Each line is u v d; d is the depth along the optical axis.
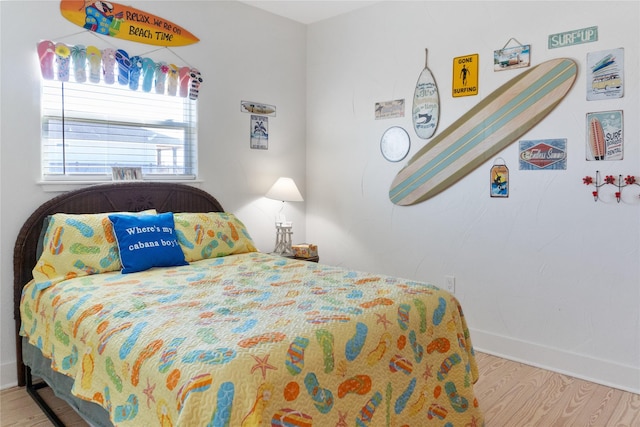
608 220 2.46
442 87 3.08
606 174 2.45
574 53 2.53
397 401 1.62
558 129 2.61
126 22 2.80
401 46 3.28
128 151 2.91
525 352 2.79
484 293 2.96
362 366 1.51
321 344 1.42
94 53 2.65
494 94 2.84
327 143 3.82
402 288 2.00
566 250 2.61
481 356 2.90
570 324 2.62
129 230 2.45
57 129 2.60
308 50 3.91
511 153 2.80
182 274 2.33
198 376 1.21
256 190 3.61
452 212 3.08
